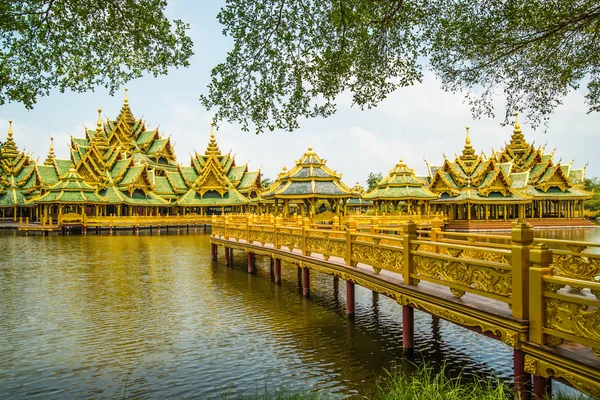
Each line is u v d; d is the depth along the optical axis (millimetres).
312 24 12133
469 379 9578
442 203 73250
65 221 57594
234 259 29734
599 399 5555
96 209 63562
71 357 11070
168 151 93500
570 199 77125
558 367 6164
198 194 80188
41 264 27562
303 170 37219
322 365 10461
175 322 14148
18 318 14680
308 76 12922
